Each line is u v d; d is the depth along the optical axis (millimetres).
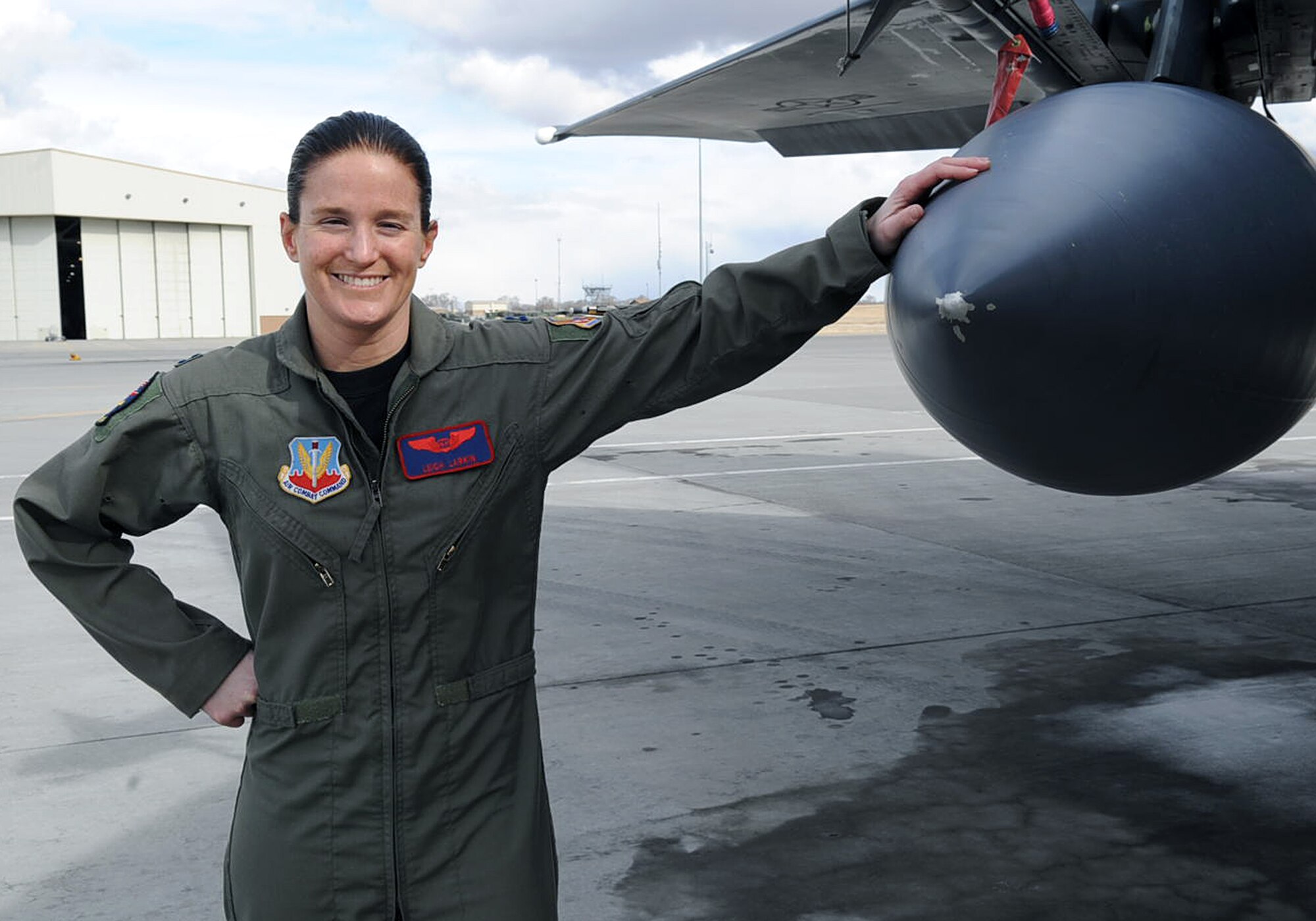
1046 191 2219
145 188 56906
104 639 1803
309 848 1686
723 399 17125
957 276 2113
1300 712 4055
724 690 4324
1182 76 3219
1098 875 2900
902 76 5508
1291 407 2523
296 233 1686
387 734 1677
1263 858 2992
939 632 5066
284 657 1701
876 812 3273
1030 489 8875
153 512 1801
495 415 1753
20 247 55344
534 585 1851
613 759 3674
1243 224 2305
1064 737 3842
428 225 1742
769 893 2818
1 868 2980
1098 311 2156
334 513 1673
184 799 3400
